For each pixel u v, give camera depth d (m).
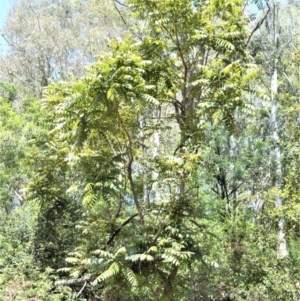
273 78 15.78
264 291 8.63
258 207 11.89
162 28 7.78
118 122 7.19
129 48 6.62
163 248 6.78
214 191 13.80
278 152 12.93
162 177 7.25
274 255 8.50
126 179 7.96
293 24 18.16
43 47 22.62
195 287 8.02
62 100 7.72
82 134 6.43
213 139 13.58
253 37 17.06
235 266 8.74
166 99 7.90
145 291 8.14
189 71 8.30
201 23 7.58
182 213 7.29
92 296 9.13
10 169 13.46
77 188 7.05
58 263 9.93
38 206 10.73
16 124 14.98
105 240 7.61
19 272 8.98
